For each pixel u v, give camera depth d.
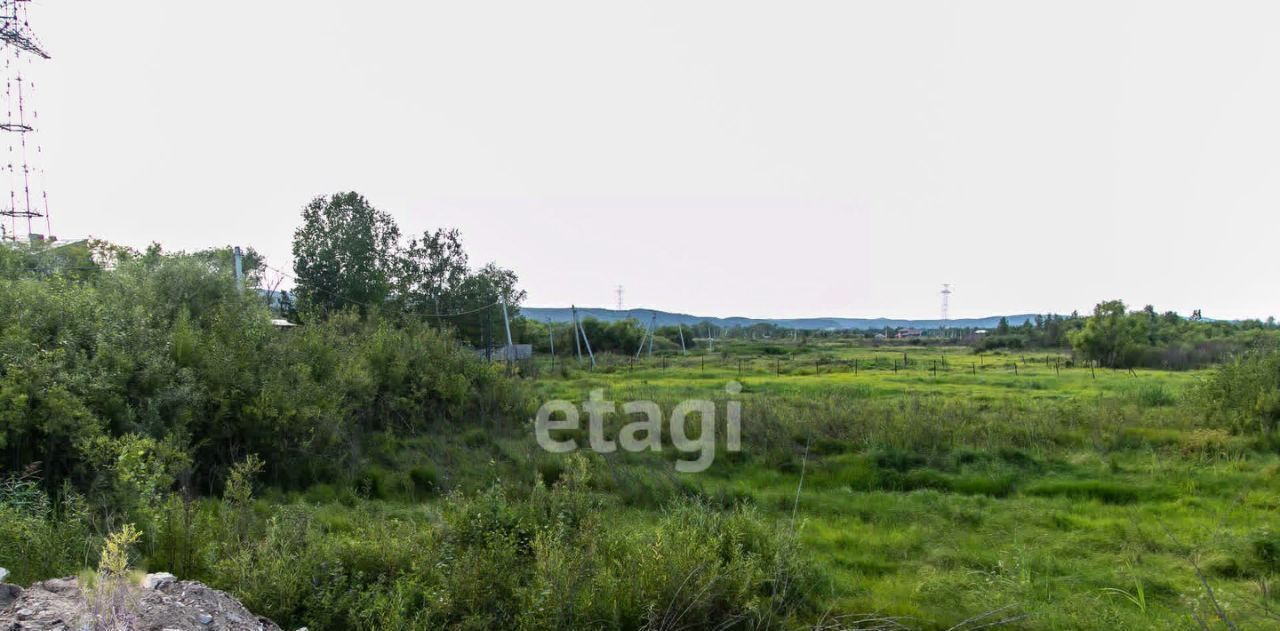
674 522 6.58
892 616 5.61
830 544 7.54
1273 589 6.04
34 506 5.64
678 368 32.22
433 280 35.28
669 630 4.90
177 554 5.27
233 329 11.41
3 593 3.54
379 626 4.57
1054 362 37.97
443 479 9.68
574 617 4.73
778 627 5.32
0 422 6.79
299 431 10.10
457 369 14.86
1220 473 10.22
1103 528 7.96
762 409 13.25
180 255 13.89
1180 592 6.08
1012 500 9.32
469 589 4.88
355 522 7.32
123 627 3.28
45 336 8.48
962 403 15.50
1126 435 12.23
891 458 10.92
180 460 7.90
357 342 14.62
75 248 16.33
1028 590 6.04
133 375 8.69
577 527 6.50
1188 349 35.97
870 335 84.69
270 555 5.10
